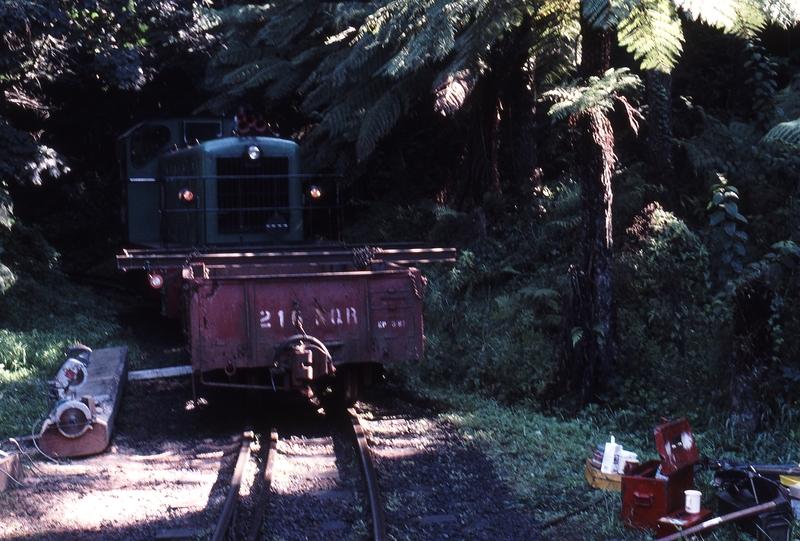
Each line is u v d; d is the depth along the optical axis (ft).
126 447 21.27
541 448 19.57
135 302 45.88
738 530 14.03
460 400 24.47
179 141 40.06
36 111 49.83
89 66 37.65
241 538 14.93
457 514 15.96
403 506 16.40
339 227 33.50
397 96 33.12
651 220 27.78
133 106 53.06
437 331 30.32
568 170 38.29
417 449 20.06
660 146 30.22
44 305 37.47
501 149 38.73
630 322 24.86
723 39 36.52
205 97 50.42
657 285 25.99
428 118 44.45
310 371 21.09
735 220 25.30
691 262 26.48
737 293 19.53
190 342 22.58
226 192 32.58
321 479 18.33
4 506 16.17
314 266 26.27
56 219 57.47
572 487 16.93
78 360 23.21
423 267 35.60
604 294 22.49
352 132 38.34
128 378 28.30
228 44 45.39
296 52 43.24
